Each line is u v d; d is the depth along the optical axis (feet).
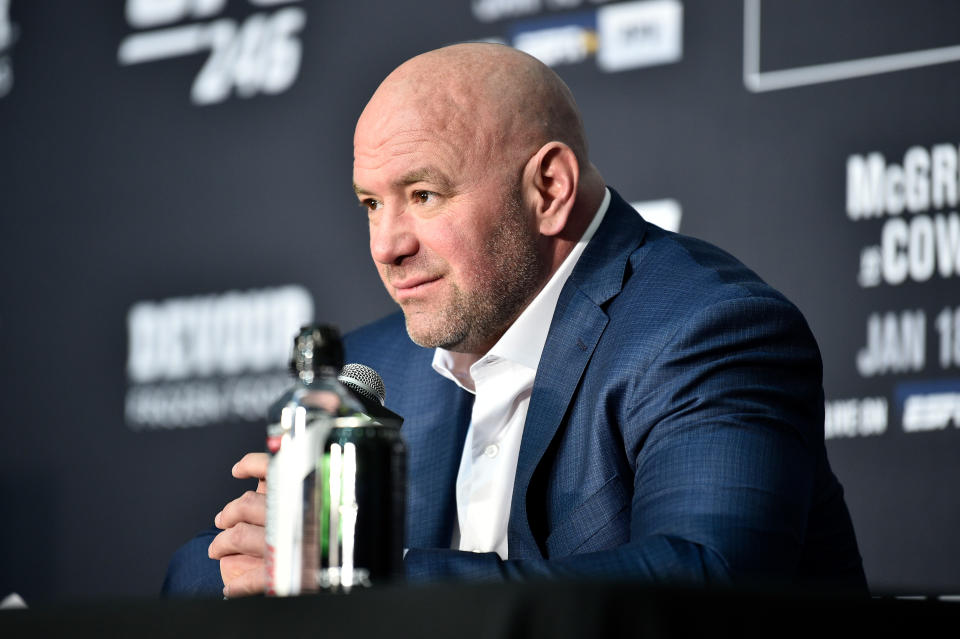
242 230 29.89
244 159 30.09
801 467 11.91
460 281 13.88
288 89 29.96
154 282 30.42
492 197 13.82
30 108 32.12
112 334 30.58
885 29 24.88
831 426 24.34
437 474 15.12
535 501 13.53
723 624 5.58
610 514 12.97
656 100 26.43
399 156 13.57
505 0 28.09
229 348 29.53
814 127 25.16
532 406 13.76
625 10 26.89
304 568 7.31
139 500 29.73
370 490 7.39
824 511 14.37
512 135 13.94
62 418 30.66
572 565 9.63
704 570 9.82
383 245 13.78
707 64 26.12
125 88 31.37
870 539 23.79
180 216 30.45
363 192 13.97
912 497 23.65
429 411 15.69
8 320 31.42
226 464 29.17
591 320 13.92
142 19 31.45
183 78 30.89
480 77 14.03
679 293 13.52
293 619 5.60
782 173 25.30
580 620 5.27
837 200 24.86
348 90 29.45
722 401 12.20
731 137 25.80
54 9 32.24
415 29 29.01
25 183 31.83
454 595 5.41
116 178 31.12
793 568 11.02
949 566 23.31
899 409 23.93
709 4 26.21
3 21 32.55
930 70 24.53
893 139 24.59
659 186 26.22
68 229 31.32
